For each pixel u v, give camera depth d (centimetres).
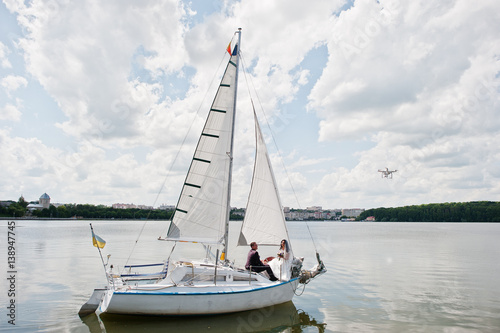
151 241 4634
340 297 1559
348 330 1134
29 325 1097
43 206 14612
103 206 14612
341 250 3650
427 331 1124
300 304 1439
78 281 1761
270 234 1455
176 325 1110
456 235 6806
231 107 1444
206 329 1090
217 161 1419
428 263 2645
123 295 1070
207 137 1423
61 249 3319
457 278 2022
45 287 1623
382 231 9000
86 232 6581
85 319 1151
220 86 1441
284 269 1355
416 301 1489
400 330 1131
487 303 1457
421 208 17000
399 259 2883
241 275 1273
